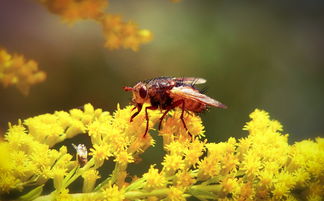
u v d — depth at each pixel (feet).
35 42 0.66
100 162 0.37
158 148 0.58
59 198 0.37
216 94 0.70
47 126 0.38
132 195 0.37
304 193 0.37
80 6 0.47
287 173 0.37
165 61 0.70
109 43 0.49
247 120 0.69
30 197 0.37
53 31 0.68
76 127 0.39
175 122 0.38
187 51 0.71
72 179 0.37
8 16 0.66
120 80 0.68
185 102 0.40
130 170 0.58
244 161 0.37
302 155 0.37
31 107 0.61
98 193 0.37
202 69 0.71
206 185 0.37
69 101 0.65
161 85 0.39
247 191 0.37
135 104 0.39
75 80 0.66
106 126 0.38
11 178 0.36
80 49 0.68
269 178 0.37
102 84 0.67
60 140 0.39
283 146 0.38
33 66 0.46
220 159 0.37
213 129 0.66
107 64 0.68
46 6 0.47
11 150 0.37
